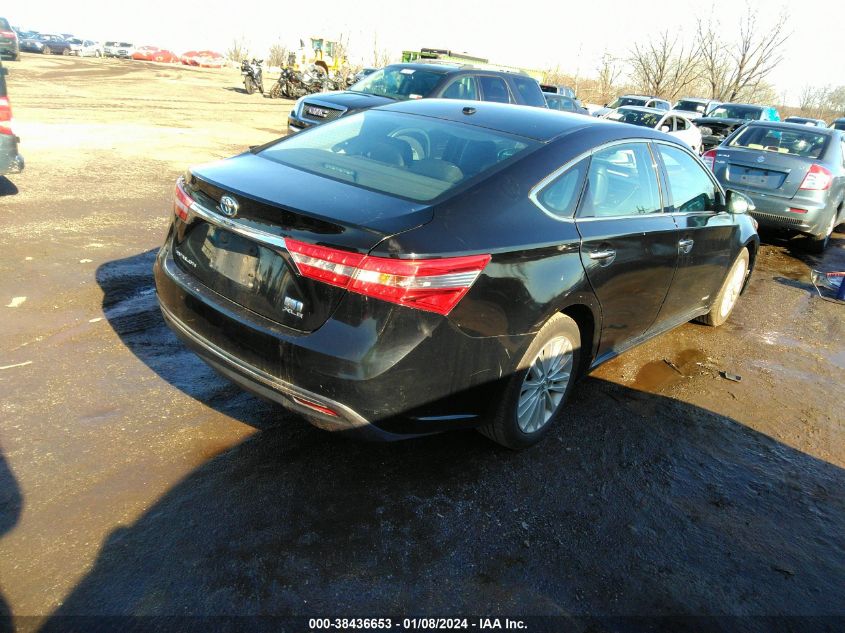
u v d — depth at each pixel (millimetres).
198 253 2959
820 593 2604
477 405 2861
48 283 4730
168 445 3041
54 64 32625
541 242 2900
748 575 2654
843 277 6793
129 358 3805
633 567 2617
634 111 15125
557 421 3674
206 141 12445
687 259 4176
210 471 2893
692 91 37906
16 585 2203
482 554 2586
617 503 3006
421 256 2438
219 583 2299
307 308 2521
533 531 2752
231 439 3141
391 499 2842
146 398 3408
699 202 4449
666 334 5262
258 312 2682
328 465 3023
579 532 2781
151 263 5418
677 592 2514
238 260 2760
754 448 3654
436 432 2824
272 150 3477
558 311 3074
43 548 2367
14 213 6355
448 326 2562
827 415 4164
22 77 22234
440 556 2549
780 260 8242
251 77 28312
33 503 2578
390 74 11023
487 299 2670
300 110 10750
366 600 2307
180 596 2230
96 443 2990
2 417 3086
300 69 27422
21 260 5094
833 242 9758
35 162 8820
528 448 3350
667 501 3066
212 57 58781
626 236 3441
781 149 8445
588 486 3105
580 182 3287
